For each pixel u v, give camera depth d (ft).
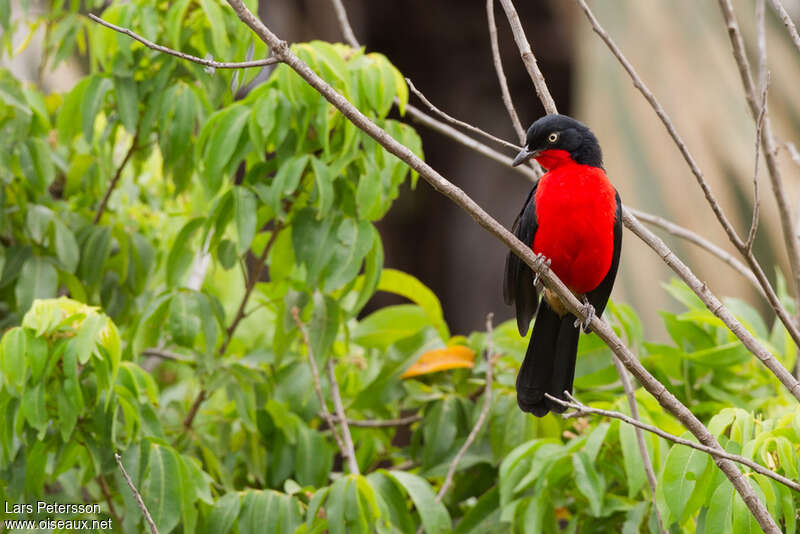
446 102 75.05
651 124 43.83
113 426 27.09
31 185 33.37
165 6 33.88
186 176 34.19
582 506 31.24
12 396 26.99
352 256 31.42
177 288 32.65
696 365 33.06
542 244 31.14
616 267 32.65
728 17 28.02
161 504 27.63
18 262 33.81
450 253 75.41
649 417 30.14
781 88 45.42
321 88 22.76
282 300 34.50
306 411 35.29
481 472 35.06
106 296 35.99
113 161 38.55
